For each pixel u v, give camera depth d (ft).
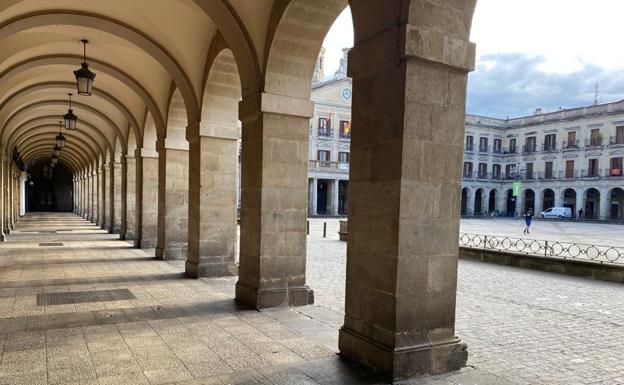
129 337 18.42
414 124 14.75
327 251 53.26
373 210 15.67
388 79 15.11
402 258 14.76
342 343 16.76
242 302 24.97
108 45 36.50
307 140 24.81
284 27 22.08
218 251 33.01
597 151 169.48
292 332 19.63
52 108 61.77
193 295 26.55
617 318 24.48
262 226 23.80
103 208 75.41
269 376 14.70
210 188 32.71
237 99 32.76
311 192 162.91
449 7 15.02
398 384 14.39
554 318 24.17
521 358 17.62
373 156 15.71
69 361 15.62
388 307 14.97
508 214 204.74
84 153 100.27
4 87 40.65
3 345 17.16
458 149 15.69
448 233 15.67
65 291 26.89
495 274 39.34
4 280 29.94
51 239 56.34
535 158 192.65
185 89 33.47
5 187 62.23
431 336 15.44
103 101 56.18
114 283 29.66
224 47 28.27
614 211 168.86
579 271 38.86
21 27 27.91
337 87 172.24
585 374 16.12
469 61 15.39
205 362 15.81
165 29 30.45
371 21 15.55
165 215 40.50
